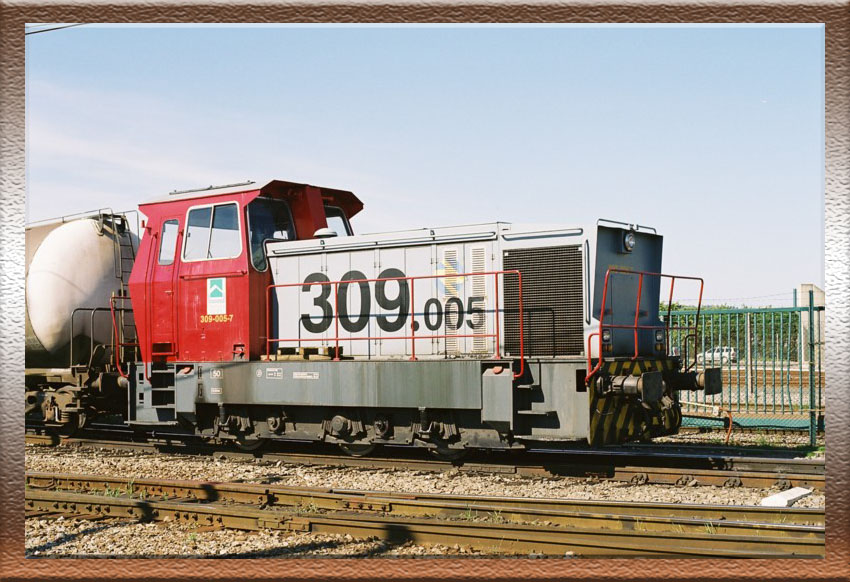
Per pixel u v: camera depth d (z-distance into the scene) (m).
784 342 18.61
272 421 10.61
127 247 13.83
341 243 10.41
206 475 9.79
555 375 8.85
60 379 13.30
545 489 8.38
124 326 13.48
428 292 9.91
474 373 9.09
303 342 10.63
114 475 9.94
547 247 9.29
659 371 9.55
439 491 8.48
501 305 9.53
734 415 13.99
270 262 10.95
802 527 6.03
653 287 10.29
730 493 7.88
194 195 11.19
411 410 9.80
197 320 11.02
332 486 8.97
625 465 9.48
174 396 11.30
